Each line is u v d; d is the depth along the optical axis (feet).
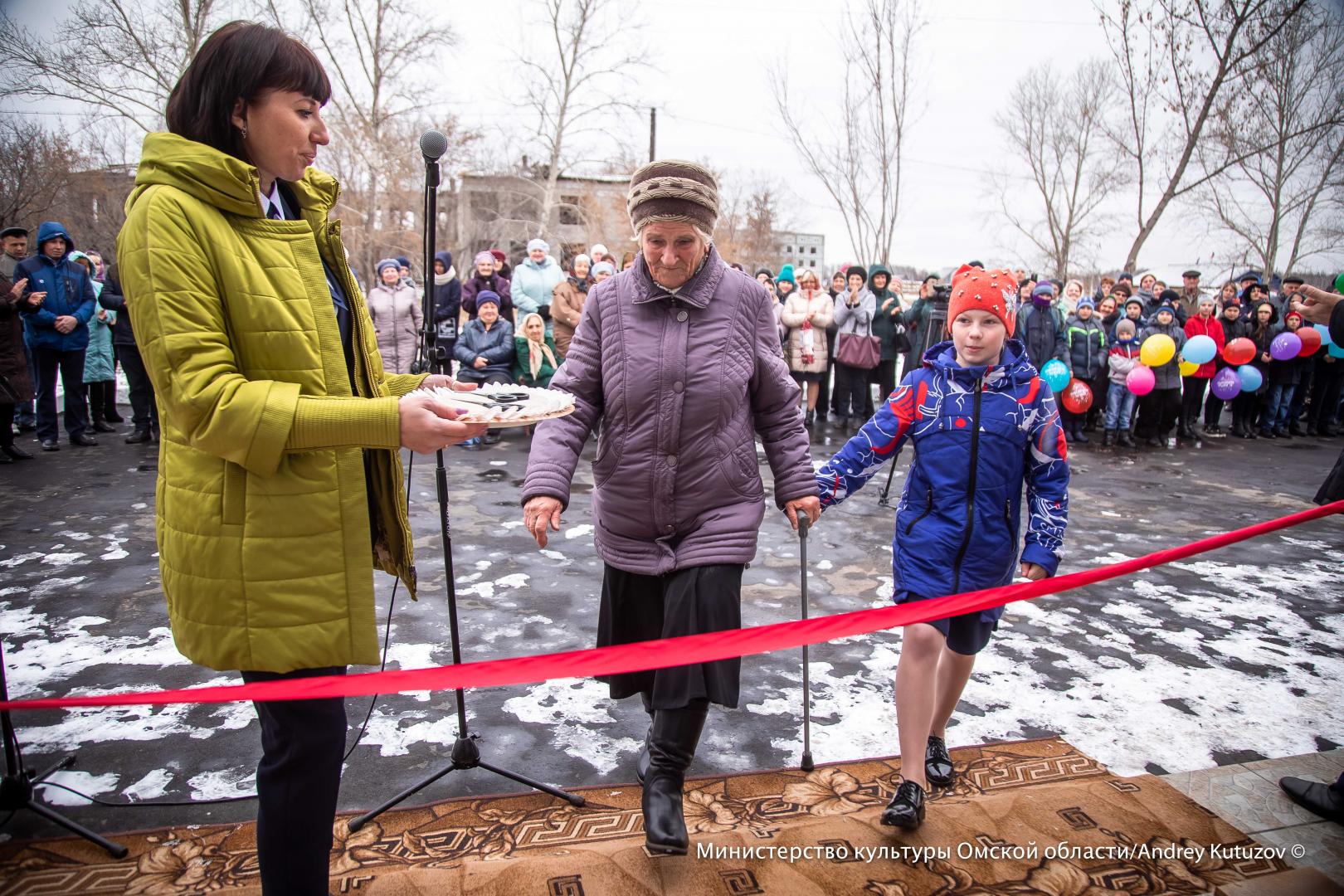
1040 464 7.83
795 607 13.60
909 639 7.64
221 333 4.91
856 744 9.26
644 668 5.07
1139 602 14.33
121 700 5.17
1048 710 10.26
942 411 7.74
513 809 7.71
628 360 6.99
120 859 6.93
